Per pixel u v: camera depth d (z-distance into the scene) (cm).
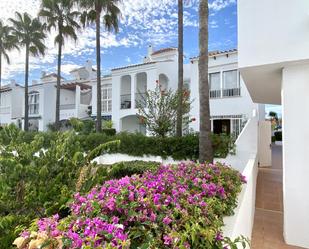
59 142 477
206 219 215
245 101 1641
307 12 444
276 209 623
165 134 1159
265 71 529
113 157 1227
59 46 2133
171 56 2367
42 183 414
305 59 444
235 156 915
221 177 345
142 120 1211
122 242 160
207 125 775
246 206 394
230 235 227
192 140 1011
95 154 489
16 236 317
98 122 1689
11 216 345
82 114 2831
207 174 339
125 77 2395
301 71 474
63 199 366
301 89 472
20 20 2488
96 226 178
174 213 210
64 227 192
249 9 497
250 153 863
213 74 1786
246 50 497
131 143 1184
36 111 3184
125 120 2359
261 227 525
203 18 766
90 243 160
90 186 402
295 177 470
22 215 377
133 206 203
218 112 1750
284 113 485
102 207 208
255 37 489
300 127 470
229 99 1708
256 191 768
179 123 1128
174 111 1148
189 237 186
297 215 464
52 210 360
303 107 470
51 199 401
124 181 269
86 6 1722
